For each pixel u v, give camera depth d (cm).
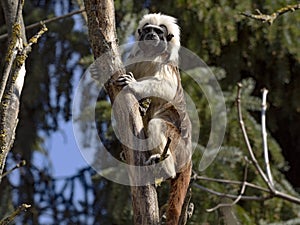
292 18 1336
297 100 1434
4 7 688
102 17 707
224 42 1314
